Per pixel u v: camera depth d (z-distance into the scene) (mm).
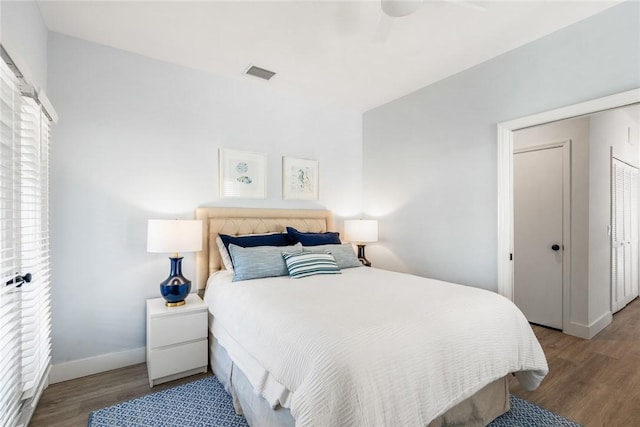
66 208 2338
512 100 2598
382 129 3842
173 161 2803
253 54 2672
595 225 3268
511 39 2455
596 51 2152
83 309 2396
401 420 1225
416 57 2723
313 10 2090
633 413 1926
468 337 1563
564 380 2322
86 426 1793
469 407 1699
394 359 1301
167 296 2393
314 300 1839
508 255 2652
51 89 2299
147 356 2480
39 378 1836
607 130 3490
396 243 3619
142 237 2645
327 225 3729
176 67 2832
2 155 1395
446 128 3107
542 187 3527
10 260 1480
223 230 2936
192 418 1864
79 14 2123
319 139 3756
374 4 2025
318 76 3090
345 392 1162
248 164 3213
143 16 2152
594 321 3230
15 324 1494
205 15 2145
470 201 2893
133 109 2623
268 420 1546
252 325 1733
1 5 1439
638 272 4312
